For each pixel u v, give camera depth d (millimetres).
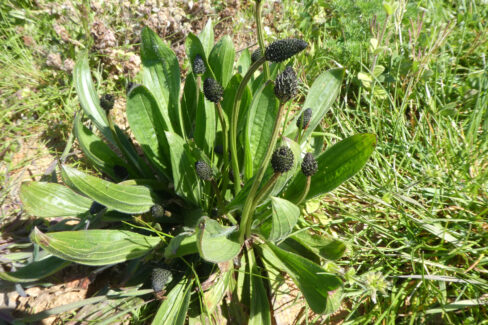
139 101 253
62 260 243
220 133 296
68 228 281
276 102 247
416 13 472
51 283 256
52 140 371
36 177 336
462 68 427
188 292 220
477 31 479
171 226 283
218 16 476
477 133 359
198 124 277
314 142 317
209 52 308
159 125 267
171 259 240
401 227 297
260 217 248
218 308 239
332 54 449
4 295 251
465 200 291
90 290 257
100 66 409
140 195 251
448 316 233
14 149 356
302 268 219
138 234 242
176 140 231
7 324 239
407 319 242
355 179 323
